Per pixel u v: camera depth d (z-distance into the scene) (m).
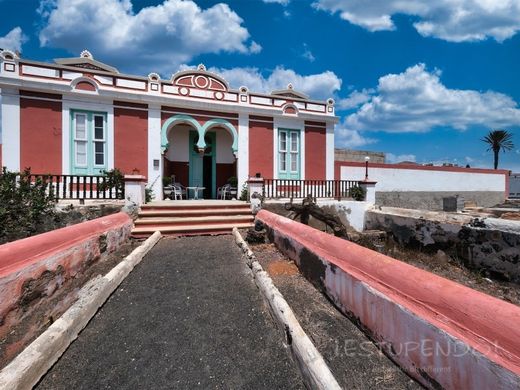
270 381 2.25
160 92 10.39
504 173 17.89
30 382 2.09
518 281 4.88
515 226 5.00
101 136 9.72
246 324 3.05
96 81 9.54
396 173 14.94
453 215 6.40
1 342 2.64
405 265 2.52
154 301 3.53
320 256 3.83
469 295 1.88
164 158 10.85
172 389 2.15
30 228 6.05
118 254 5.43
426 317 2.07
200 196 12.13
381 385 2.12
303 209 7.93
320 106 12.59
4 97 8.69
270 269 4.64
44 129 9.06
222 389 2.16
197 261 5.07
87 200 7.19
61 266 3.68
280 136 11.95
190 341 2.74
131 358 2.49
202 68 11.18
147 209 7.79
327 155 12.59
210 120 10.98
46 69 9.07
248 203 8.77
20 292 2.92
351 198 10.25
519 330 1.54
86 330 2.90
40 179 6.58
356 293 2.93
